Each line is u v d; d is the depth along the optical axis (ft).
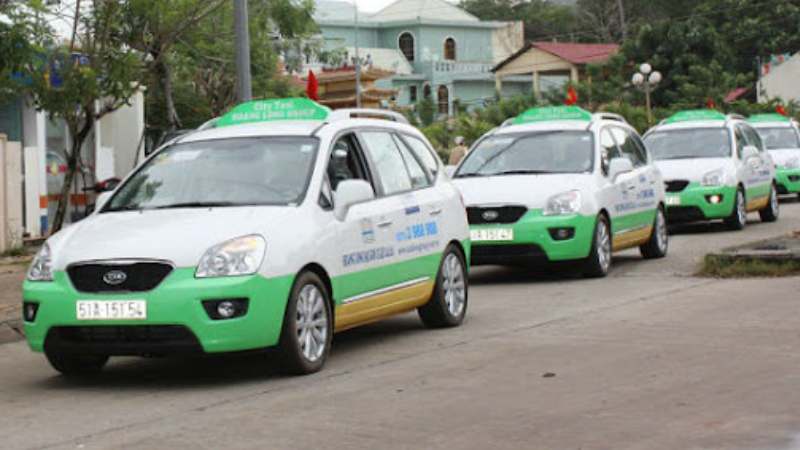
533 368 31.58
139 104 98.94
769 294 43.65
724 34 236.43
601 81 195.00
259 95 116.88
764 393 27.30
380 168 37.52
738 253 51.01
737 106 186.80
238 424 26.53
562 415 25.96
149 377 33.37
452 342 36.83
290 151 35.09
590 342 35.27
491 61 266.77
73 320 30.58
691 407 26.20
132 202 34.73
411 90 257.34
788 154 104.12
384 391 29.50
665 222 61.36
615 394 27.86
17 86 60.75
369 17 280.72
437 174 41.19
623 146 58.75
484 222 51.62
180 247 30.50
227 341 30.19
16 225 71.92
